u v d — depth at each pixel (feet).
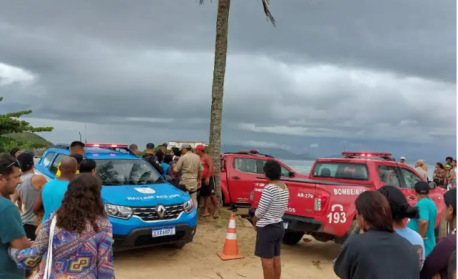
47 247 8.79
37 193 15.34
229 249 21.31
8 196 9.98
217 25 32.40
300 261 21.48
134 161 23.98
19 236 9.02
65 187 12.93
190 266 19.74
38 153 72.79
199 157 28.58
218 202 32.04
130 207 18.79
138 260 20.40
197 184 28.35
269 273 15.31
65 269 8.57
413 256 7.90
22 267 8.80
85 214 8.77
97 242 8.82
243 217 34.12
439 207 24.56
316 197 20.15
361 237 8.02
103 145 26.35
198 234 26.02
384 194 9.18
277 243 15.66
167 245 22.84
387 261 7.68
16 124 70.18
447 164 47.50
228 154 36.70
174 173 29.84
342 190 19.93
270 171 15.58
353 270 7.97
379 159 25.11
